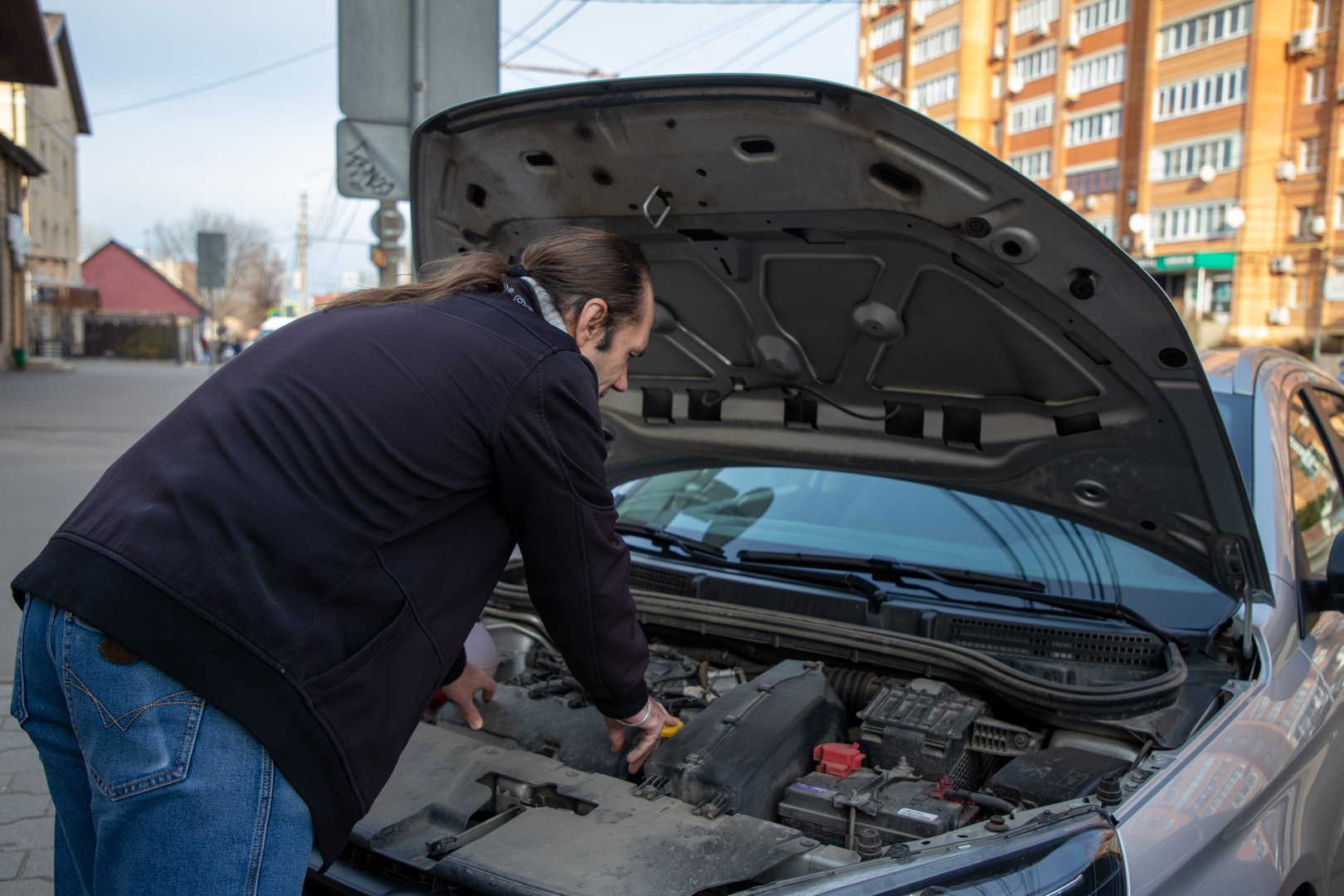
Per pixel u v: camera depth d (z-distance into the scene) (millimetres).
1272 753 1911
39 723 1448
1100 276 1945
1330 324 36000
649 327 1843
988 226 1963
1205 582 2361
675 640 2709
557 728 2111
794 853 1583
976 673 2123
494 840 1638
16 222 27734
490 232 2545
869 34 55344
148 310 61781
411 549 1458
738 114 1962
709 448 3062
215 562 1307
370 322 1514
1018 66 46094
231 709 1286
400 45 5852
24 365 28906
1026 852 1456
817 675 2223
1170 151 39688
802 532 2914
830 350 2609
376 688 1396
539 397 1515
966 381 2475
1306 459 2682
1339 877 2193
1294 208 36750
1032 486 2576
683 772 1830
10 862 3027
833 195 2084
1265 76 36281
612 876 1524
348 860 1708
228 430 1379
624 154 2164
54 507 8312
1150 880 1523
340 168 5859
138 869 1313
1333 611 2379
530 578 1639
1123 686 1942
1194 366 1990
